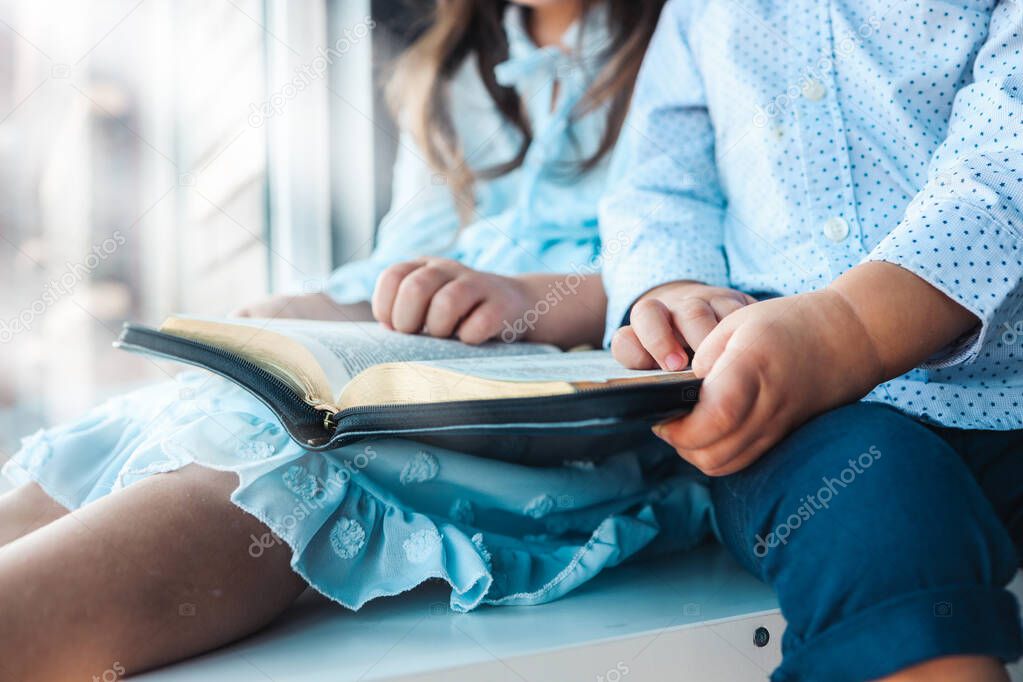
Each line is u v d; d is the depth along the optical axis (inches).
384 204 63.5
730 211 32.6
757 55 31.4
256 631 21.6
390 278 30.5
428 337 28.8
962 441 24.3
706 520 28.6
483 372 20.1
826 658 17.3
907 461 18.3
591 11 48.6
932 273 20.5
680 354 22.0
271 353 24.5
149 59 74.4
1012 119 23.6
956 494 18.0
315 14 63.7
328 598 24.1
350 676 18.7
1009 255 20.8
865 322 20.0
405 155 54.6
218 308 72.7
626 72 46.4
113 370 74.8
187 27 73.0
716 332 20.1
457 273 30.5
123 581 19.3
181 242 74.6
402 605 23.4
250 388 22.5
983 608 16.9
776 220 29.4
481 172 50.8
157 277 75.5
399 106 57.5
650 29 47.1
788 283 28.5
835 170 28.4
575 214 42.9
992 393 24.3
